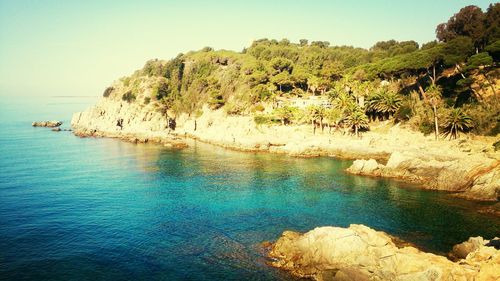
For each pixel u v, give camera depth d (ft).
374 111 472.44
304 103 563.07
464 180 258.16
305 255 150.71
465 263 130.41
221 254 163.73
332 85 600.80
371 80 520.42
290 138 470.39
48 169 351.87
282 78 622.13
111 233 189.67
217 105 642.63
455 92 412.98
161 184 293.84
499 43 369.50
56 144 522.88
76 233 189.57
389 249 135.33
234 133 522.47
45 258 161.27
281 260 155.43
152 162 389.19
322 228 152.97
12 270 150.71
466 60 411.34
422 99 439.63
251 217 212.23
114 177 319.88
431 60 407.85
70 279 143.64
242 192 267.18
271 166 358.64
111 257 162.30
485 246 138.41
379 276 129.18
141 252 167.02
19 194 262.06
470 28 422.00
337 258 142.41
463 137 358.64
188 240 179.83
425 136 386.52
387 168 309.01
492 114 353.72
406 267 126.52
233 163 378.73
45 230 193.36
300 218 209.87
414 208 224.53
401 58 464.24
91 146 505.66
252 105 593.83
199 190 274.36
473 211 216.54
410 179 293.43
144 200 249.14
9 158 407.64
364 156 386.32
